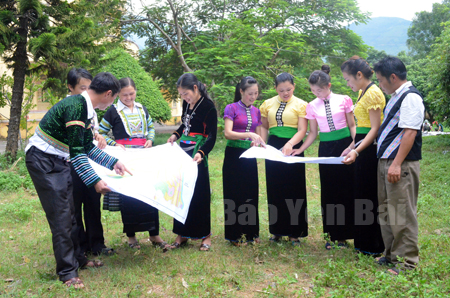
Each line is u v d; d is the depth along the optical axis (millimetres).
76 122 2977
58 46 9320
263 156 3533
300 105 4105
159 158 3691
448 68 10766
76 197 3629
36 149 3031
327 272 3084
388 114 3312
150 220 3932
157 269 3342
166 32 19828
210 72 13852
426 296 2551
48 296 2795
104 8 11375
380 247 3598
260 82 14711
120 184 3100
